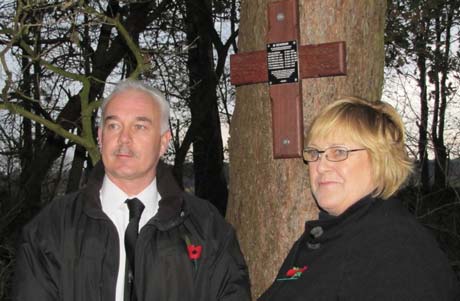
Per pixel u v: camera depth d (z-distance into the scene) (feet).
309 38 9.35
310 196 9.37
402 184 7.43
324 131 7.48
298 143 9.12
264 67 9.43
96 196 8.51
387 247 6.58
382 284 6.36
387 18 21.95
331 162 7.45
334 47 8.96
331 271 6.95
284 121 9.20
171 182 8.96
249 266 9.84
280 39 9.25
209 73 35.73
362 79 9.53
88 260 8.20
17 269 8.18
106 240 8.32
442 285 6.28
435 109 29.73
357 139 7.30
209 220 8.89
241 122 10.05
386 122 7.38
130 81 9.02
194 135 35.50
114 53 30.22
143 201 8.82
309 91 9.34
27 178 29.91
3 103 11.96
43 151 30.19
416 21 22.04
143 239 8.40
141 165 8.59
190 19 35.04
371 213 7.07
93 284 8.16
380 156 7.25
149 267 8.36
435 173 23.48
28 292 7.97
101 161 9.05
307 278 7.20
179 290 8.38
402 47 23.41
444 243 21.52
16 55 14.30
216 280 8.59
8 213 24.72
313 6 9.34
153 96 8.90
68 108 27.99
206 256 8.60
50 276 8.13
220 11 35.09
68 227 8.36
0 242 23.52
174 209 8.63
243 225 9.95
